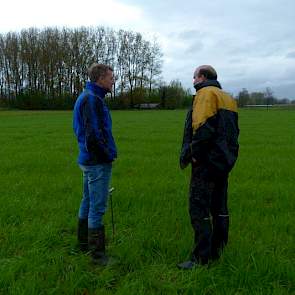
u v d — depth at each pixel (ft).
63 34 313.53
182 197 28.68
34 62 302.66
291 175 38.17
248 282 15.94
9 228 22.29
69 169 41.16
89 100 17.35
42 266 17.19
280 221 23.29
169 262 17.97
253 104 388.37
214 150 16.33
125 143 66.69
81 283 15.98
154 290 15.60
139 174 38.47
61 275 16.75
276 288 15.39
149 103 321.73
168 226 22.18
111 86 17.94
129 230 22.04
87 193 19.36
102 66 17.67
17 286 15.40
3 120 148.46
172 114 203.10
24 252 19.02
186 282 16.03
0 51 302.66
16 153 54.29
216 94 16.25
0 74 303.27
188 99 329.72
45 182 34.42
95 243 18.22
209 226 17.24
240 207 26.35
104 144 17.53
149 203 27.25
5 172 39.81
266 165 44.06
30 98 292.40
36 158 48.85
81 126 17.97
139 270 17.13
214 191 17.58
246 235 20.74
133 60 324.19
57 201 28.12
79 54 307.17
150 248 19.26
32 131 94.63
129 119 150.51
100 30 321.52
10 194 30.09
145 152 55.21
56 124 122.72
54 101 295.89
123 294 15.02
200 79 17.06
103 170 17.98
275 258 17.53
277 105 381.81
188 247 19.03
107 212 25.12
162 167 42.16
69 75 307.17
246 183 33.99
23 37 309.42
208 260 17.48
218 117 16.24
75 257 18.54
